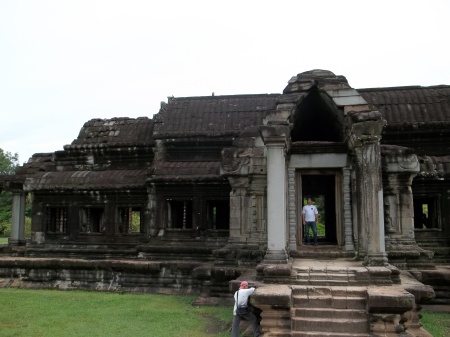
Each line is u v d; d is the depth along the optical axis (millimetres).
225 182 16078
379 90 17672
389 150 12820
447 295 11492
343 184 12602
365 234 10297
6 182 20297
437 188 14750
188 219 17562
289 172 12781
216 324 10047
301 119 13422
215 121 18031
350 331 7895
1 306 12086
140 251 16516
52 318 10578
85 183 18016
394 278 9320
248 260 12789
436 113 16094
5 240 38031
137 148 18688
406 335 7613
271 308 8047
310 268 9812
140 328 9602
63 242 18156
